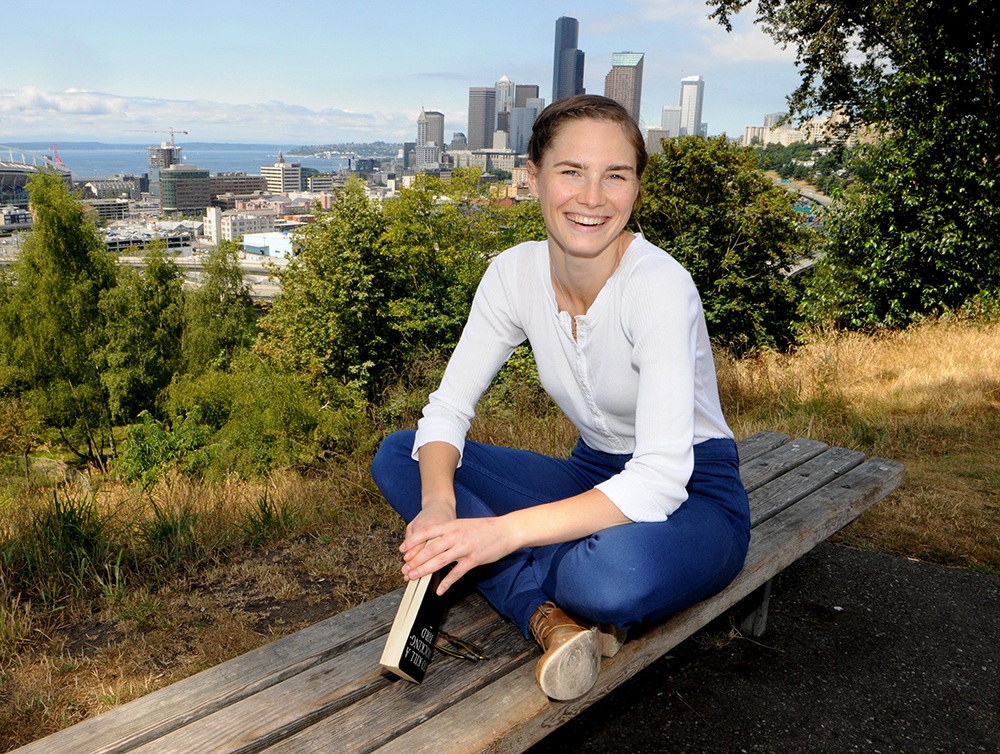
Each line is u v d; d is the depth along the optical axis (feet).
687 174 58.18
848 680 6.16
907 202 27.68
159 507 9.90
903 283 29.07
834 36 42.42
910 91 29.30
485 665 4.15
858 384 18.25
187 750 3.45
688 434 4.03
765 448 8.30
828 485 7.16
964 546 8.96
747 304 55.62
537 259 4.63
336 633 4.66
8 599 7.02
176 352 118.21
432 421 4.82
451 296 86.38
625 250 4.34
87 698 5.58
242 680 4.06
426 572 3.76
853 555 8.71
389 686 3.98
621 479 3.98
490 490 4.92
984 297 26.84
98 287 103.40
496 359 5.04
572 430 13.05
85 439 102.68
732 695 5.92
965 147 27.37
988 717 5.71
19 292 100.58
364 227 82.33
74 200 101.14
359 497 10.31
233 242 133.18
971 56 30.35
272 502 9.90
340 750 3.47
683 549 3.99
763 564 5.40
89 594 7.26
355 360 79.05
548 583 4.18
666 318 4.03
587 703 4.03
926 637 6.89
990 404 15.65
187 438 29.04
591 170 3.97
